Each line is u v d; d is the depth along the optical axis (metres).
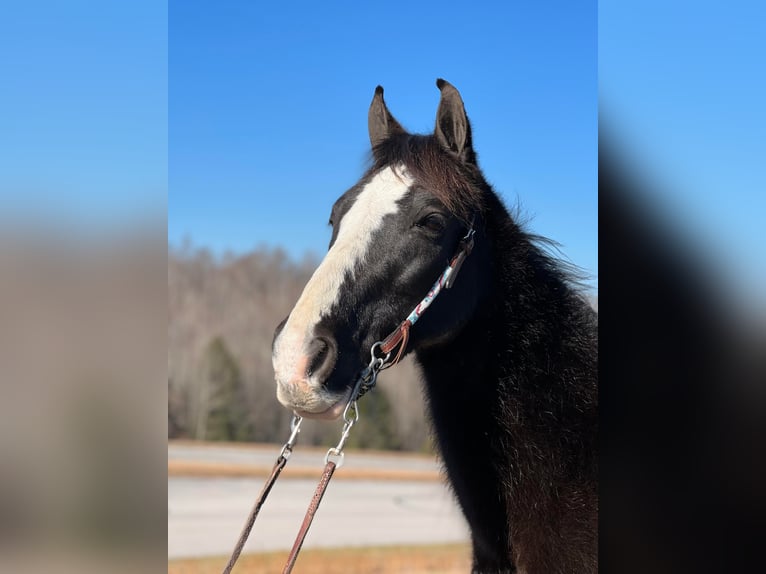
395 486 16.64
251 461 19.33
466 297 2.22
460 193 2.22
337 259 2.07
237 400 29.31
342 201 2.28
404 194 2.17
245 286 38.41
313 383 1.89
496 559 2.25
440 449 2.44
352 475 18.11
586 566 2.12
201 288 37.31
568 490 2.18
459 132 2.36
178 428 28.41
